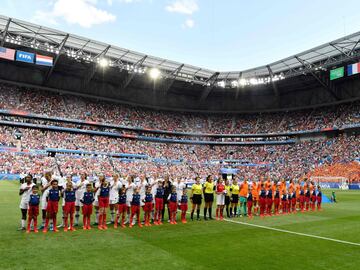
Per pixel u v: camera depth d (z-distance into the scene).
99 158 52.16
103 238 10.21
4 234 10.45
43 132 53.62
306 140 64.00
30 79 54.75
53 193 11.15
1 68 52.47
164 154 61.78
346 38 41.34
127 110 65.62
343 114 59.69
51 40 43.00
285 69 54.47
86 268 7.04
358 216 17.36
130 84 63.44
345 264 7.91
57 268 6.99
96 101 62.81
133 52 47.38
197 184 15.05
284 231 12.27
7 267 6.98
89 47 45.66
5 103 51.62
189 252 8.65
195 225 13.27
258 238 10.79
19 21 37.66
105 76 58.72
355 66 42.88
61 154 49.78
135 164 54.53
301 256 8.57
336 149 55.97
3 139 47.44
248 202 16.95
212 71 56.53
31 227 11.75
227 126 70.56
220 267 7.38
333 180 48.91
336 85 59.50
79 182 12.99
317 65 51.03
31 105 54.19
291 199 19.25
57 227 11.95
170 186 14.89
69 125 57.34
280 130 66.44
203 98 68.06
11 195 23.28
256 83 58.62
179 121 69.81
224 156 65.75
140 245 9.34
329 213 18.70
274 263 7.84
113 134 60.72
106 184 12.38
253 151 66.25
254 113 71.25
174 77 56.91
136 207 12.85
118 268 7.11
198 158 64.12
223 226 13.14
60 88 57.31
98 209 12.79
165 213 17.06
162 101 67.88
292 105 66.25
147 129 64.38
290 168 57.00
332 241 10.57
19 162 43.28
